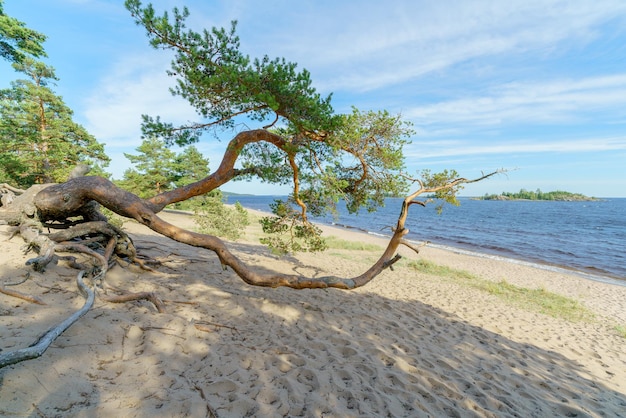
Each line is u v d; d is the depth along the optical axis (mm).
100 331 3514
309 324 5617
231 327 4762
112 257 6145
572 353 6406
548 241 33938
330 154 6242
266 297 6766
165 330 3996
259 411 2945
